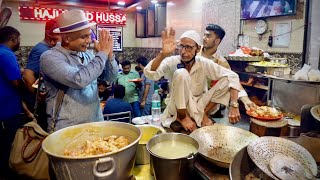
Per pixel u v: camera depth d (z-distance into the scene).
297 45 2.69
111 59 1.72
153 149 1.42
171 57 2.25
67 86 1.52
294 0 2.63
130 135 1.41
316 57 2.47
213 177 1.34
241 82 2.91
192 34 2.04
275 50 2.97
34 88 2.36
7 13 4.95
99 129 1.48
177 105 1.95
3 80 2.27
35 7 6.00
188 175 1.26
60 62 1.45
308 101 1.92
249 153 1.22
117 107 3.25
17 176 1.46
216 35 2.62
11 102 2.33
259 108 1.92
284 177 1.08
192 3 4.50
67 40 1.53
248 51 2.83
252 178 1.22
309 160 1.20
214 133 1.72
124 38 7.41
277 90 2.25
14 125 2.37
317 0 2.42
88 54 1.80
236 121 1.97
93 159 1.00
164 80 4.11
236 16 3.50
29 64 2.39
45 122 1.58
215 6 3.93
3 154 2.29
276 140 1.33
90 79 1.44
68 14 1.48
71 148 1.37
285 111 2.14
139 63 4.58
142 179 1.42
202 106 2.11
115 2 6.52
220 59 2.71
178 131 1.99
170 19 5.29
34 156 1.34
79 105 1.57
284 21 2.82
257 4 3.08
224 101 2.13
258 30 3.15
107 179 1.04
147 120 2.44
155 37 6.09
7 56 2.24
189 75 2.03
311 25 2.51
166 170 1.22
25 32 6.13
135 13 7.29
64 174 1.05
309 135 1.43
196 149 1.38
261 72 2.60
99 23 6.65
